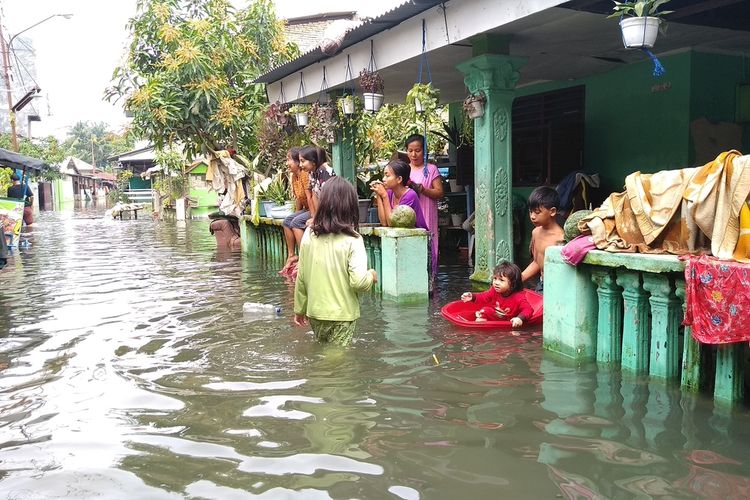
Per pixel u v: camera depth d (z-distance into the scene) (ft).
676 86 27.76
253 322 19.63
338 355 15.56
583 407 11.86
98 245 52.44
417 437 10.70
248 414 11.91
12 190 65.51
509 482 9.07
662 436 10.48
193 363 15.33
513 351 15.71
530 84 36.42
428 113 25.39
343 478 9.33
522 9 20.57
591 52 27.40
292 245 31.81
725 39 25.57
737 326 11.07
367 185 39.75
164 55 51.88
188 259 40.24
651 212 13.12
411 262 22.72
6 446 10.84
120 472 9.75
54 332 19.29
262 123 47.19
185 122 51.65
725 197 11.79
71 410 12.45
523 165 37.45
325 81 35.37
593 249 14.16
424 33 25.55
